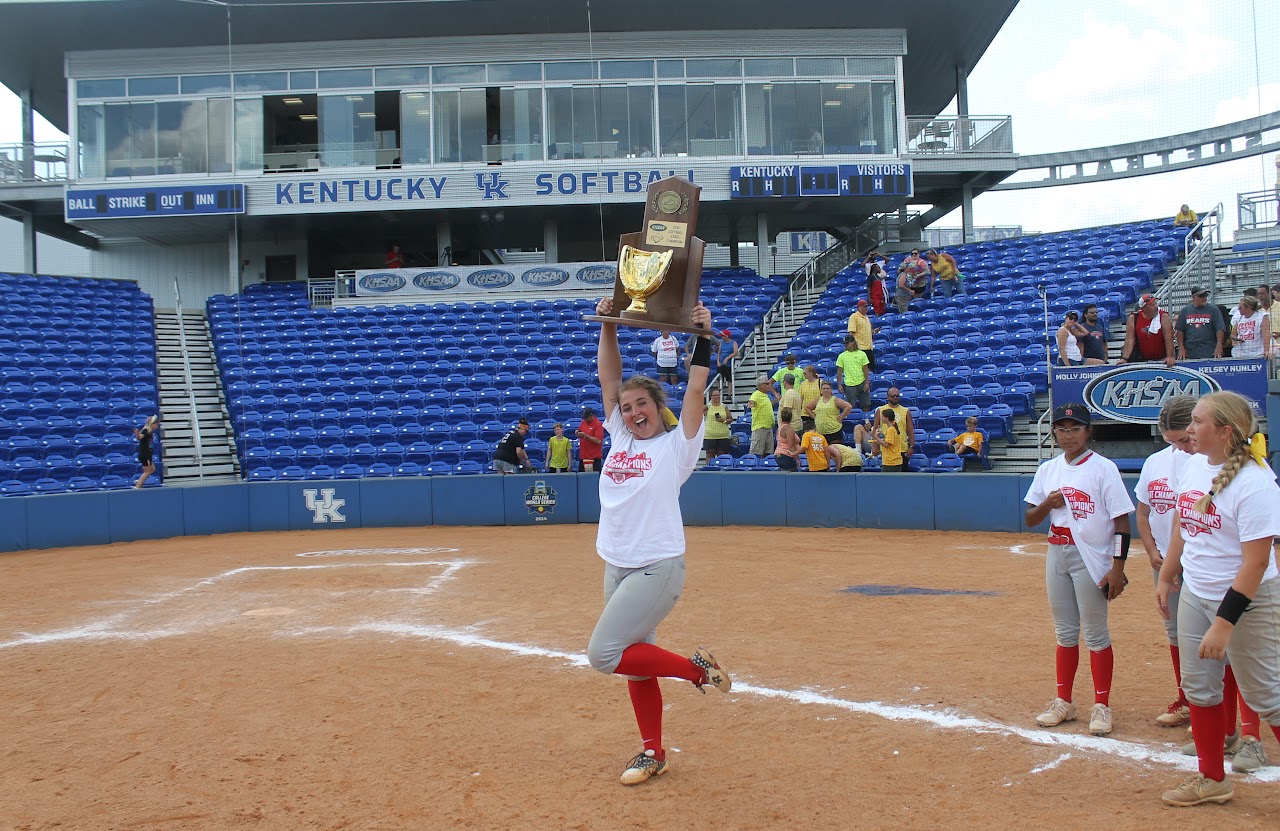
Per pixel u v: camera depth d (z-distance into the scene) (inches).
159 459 785.6
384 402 852.6
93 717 234.2
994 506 564.4
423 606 370.0
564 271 1027.3
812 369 672.4
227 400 885.2
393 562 499.8
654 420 180.7
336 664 280.1
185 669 279.7
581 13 1011.3
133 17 984.3
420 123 1059.9
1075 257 909.2
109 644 317.4
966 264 970.7
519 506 688.4
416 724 221.3
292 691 252.2
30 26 999.0
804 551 504.7
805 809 168.1
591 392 839.1
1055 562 211.9
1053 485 213.2
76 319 952.9
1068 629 212.1
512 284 1027.9
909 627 310.7
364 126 1060.5
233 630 334.0
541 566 473.1
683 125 1063.6
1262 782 176.6
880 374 772.0
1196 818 161.0
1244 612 155.9
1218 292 766.5
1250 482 152.7
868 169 1051.3
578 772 188.9
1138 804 167.6
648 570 176.6
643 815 167.2
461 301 1026.7
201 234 1132.5
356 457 786.8
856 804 169.6
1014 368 719.7
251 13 983.6
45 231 1149.7
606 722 220.4
